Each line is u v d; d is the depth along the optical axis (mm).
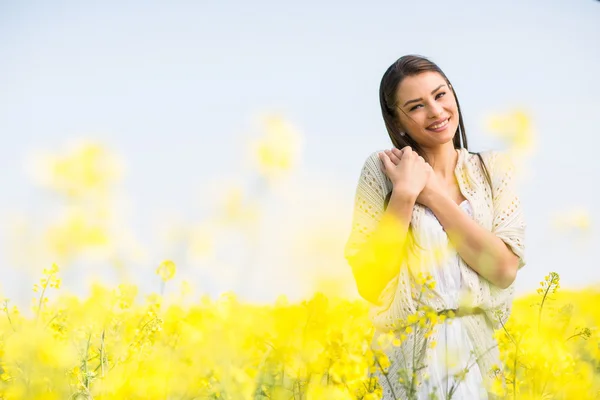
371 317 3236
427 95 3273
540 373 2865
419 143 3396
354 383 2807
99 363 3395
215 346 3146
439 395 3061
